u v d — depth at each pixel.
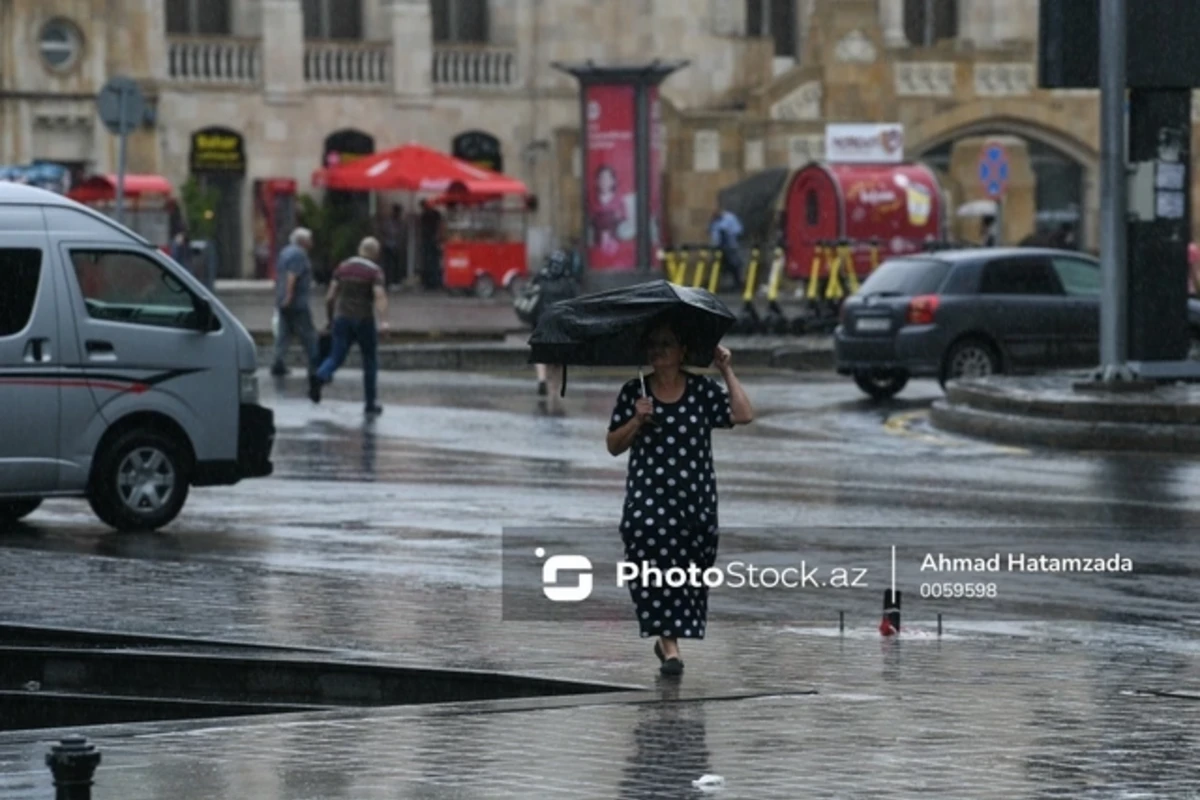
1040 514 27.84
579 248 85.62
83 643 18.44
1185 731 14.27
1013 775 12.85
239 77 85.88
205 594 20.67
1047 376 43.72
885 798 12.22
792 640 18.39
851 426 41.19
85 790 9.80
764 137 84.94
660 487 16.45
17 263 25.78
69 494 26.06
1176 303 39.53
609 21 90.12
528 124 90.25
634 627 18.86
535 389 48.62
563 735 13.97
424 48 88.56
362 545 25.14
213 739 13.76
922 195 70.00
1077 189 90.31
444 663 16.92
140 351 26.36
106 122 46.78
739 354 57.91
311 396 44.16
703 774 12.81
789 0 92.75
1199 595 21.48
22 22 81.12
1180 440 35.72
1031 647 18.11
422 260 85.88
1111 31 38.06
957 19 94.62
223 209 86.12
